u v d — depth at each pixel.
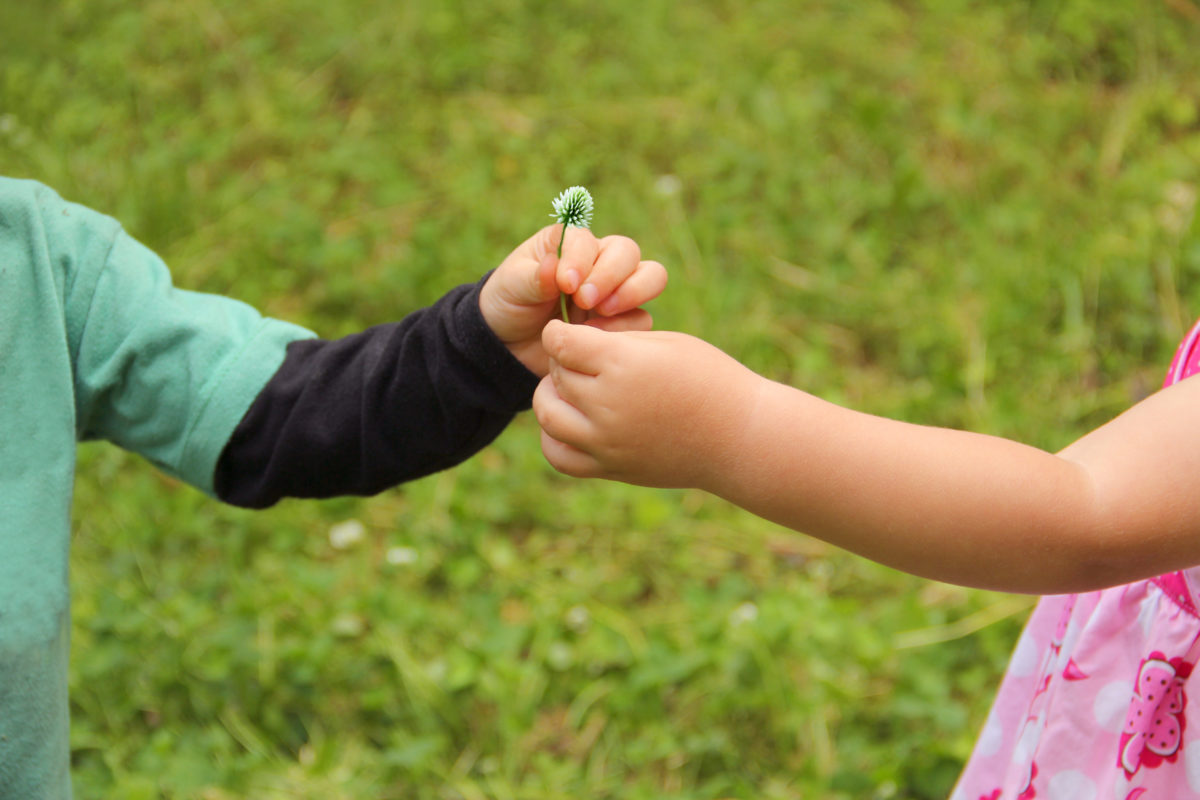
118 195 1.98
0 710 0.82
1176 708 0.86
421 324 0.88
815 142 2.16
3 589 0.82
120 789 1.19
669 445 0.80
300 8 2.49
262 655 1.31
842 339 1.81
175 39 2.43
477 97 2.30
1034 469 0.78
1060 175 2.09
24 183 0.86
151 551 1.48
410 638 1.37
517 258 0.86
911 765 1.21
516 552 1.51
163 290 0.89
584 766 1.26
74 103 2.25
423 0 2.51
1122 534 0.78
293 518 1.53
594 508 1.53
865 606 1.43
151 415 0.88
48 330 0.84
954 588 1.43
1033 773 0.90
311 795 1.20
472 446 0.89
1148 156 2.13
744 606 1.40
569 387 0.81
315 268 1.91
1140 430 0.79
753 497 0.80
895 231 1.99
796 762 1.25
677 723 1.28
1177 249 1.85
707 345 0.81
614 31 2.47
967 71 2.34
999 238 1.96
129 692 1.28
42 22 2.44
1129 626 0.88
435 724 1.27
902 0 2.60
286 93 2.29
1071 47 2.40
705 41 2.41
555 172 2.13
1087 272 1.84
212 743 1.24
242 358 0.88
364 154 2.16
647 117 2.22
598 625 1.37
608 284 0.84
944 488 0.78
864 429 0.79
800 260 1.93
